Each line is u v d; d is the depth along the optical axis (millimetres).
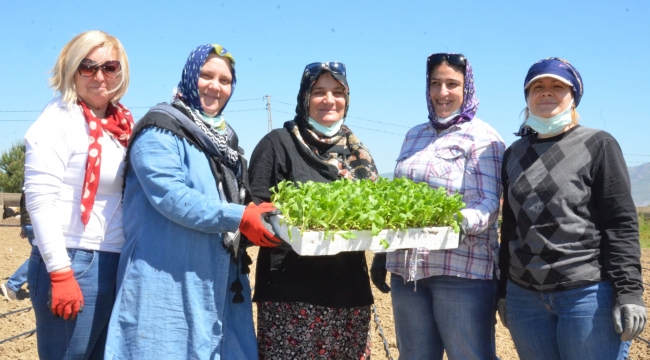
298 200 2826
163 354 2857
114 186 3064
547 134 3107
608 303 2920
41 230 2793
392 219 2900
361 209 2871
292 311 3295
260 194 3383
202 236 2992
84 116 3014
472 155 3410
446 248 3053
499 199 3396
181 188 2844
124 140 3127
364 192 3020
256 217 2887
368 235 2877
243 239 3211
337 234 2791
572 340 2961
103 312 3057
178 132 2934
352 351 3459
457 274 3342
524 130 3318
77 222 2975
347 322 3434
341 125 3631
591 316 2920
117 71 3039
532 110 3113
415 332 3588
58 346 3000
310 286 3281
